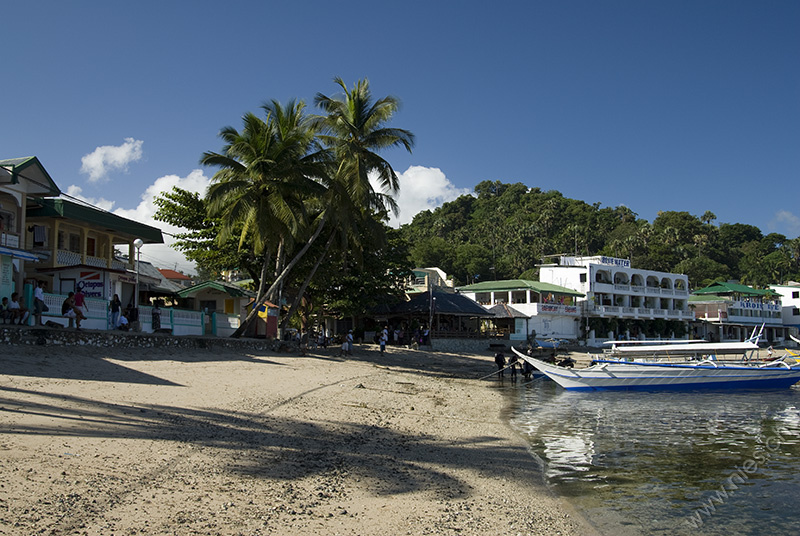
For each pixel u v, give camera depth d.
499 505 9.58
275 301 36.62
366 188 33.66
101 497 7.70
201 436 11.87
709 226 145.62
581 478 11.93
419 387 27.12
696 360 36.22
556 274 78.12
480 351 57.53
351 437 13.92
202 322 34.44
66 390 14.63
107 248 36.31
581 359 51.34
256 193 31.42
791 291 105.50
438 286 69.81
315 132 35.47
